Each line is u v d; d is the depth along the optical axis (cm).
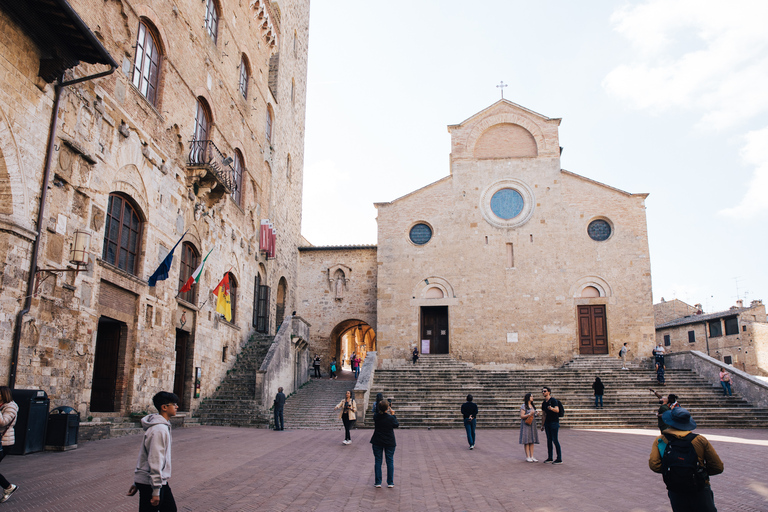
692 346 4888
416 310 3578
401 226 3719
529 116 3784
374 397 2708
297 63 4228
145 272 1852
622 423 2383
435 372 3080
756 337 4247
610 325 3403
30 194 1290
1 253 1203
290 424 2289
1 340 1189
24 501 812
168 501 609
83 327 1494
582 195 3612
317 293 4081
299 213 4241
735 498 962
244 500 892
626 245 3503
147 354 1852
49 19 1259
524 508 884
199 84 2319
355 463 1344
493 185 3706
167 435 600
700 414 2431
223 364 2572
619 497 959
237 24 2797
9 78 1227
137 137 1811
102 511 784
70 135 1455
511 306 3506
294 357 2917
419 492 1005
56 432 1255
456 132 3831
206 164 2205
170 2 2064
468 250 3622
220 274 2550
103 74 1405
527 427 1374
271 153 3431
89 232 1527
